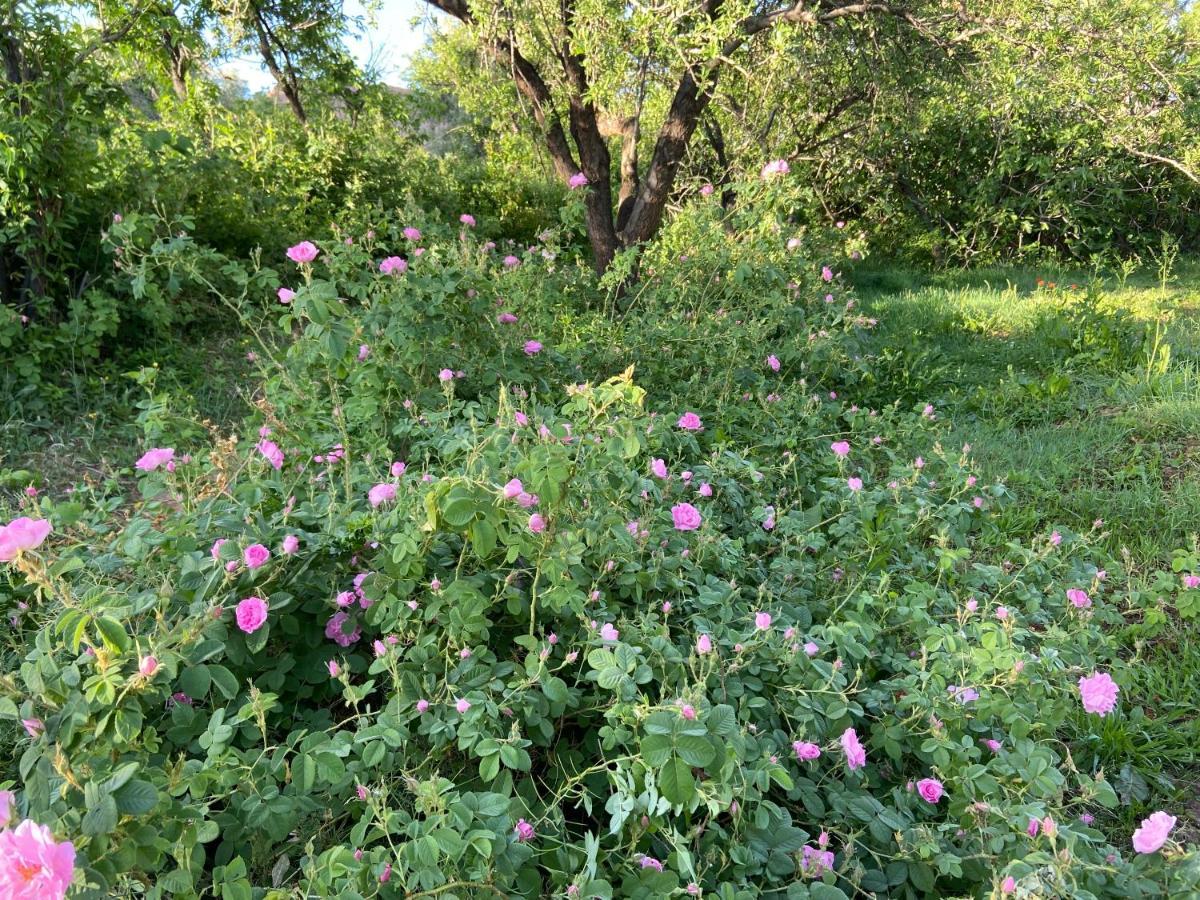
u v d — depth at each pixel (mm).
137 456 4289
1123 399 5055
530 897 1620
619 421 2219
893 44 7832
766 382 4652
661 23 5633
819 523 2992
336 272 4102
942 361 6195
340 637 2086
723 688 1989
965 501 3346
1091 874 1615
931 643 2160
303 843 1758
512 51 6316
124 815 1252
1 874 1016
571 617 2160
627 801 1587
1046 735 2205
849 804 1856
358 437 3402
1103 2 6785
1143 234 11453
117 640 1487
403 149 11547
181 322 5957
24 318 4867
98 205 5730
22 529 1444
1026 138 10984
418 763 1849
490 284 4109
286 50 10094
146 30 5875
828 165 11172
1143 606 3037
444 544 2170
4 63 5023
